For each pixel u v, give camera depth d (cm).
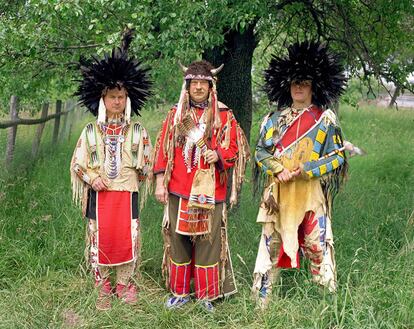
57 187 677
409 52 789
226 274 455
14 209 598
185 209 435
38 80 624
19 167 752
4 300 438
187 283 451
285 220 434
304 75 421
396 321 395
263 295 439
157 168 443
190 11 477
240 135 445
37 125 823
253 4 471
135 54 516
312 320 389
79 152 450
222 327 418
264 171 434
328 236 437
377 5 634
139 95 452
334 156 428
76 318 416
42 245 536
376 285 429
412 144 1151
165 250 455
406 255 468
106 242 447
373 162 921
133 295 452
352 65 652
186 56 544
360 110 1702
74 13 503
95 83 438
